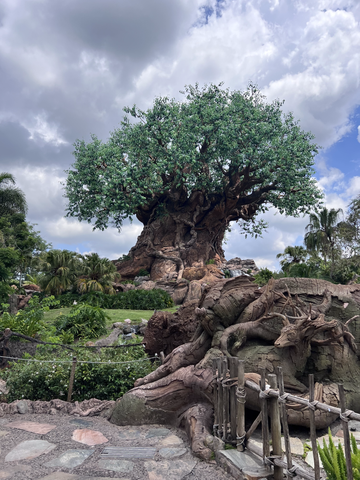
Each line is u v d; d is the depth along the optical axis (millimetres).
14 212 36969
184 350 6156
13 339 10555
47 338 11539
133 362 7520
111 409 5742
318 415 4598
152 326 8258
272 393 3297
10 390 7066
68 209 39656
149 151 38250
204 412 4875
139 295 25000
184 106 38719
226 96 40125
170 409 5309
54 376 6984
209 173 40594
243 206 44312
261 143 36469
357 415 2387
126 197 37094
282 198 41688
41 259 36812
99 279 28844
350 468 2395
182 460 3941
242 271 38625
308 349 5090
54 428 5105
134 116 38281
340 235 37250
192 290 27156
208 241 41500
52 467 3752
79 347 8977
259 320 5594
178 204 41281
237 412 3904
